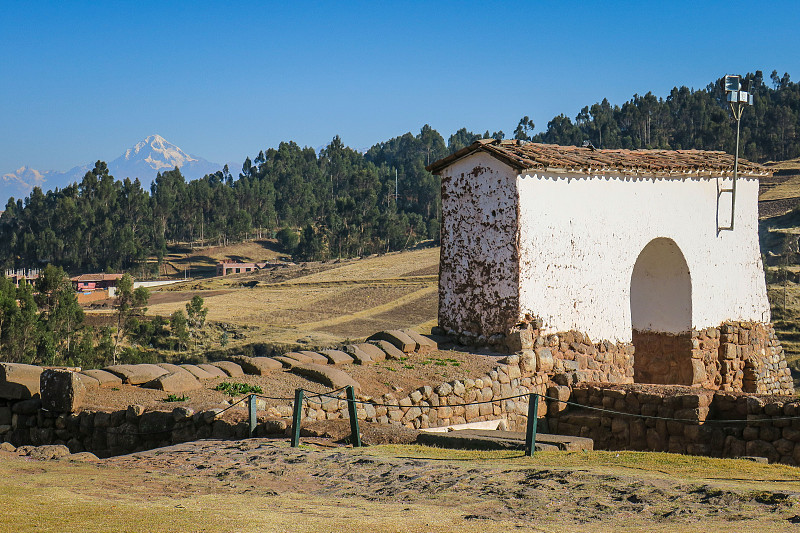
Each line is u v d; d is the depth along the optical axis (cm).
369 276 11481
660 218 2030
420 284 10369
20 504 769
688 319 2084
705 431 1415
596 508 786
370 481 931
